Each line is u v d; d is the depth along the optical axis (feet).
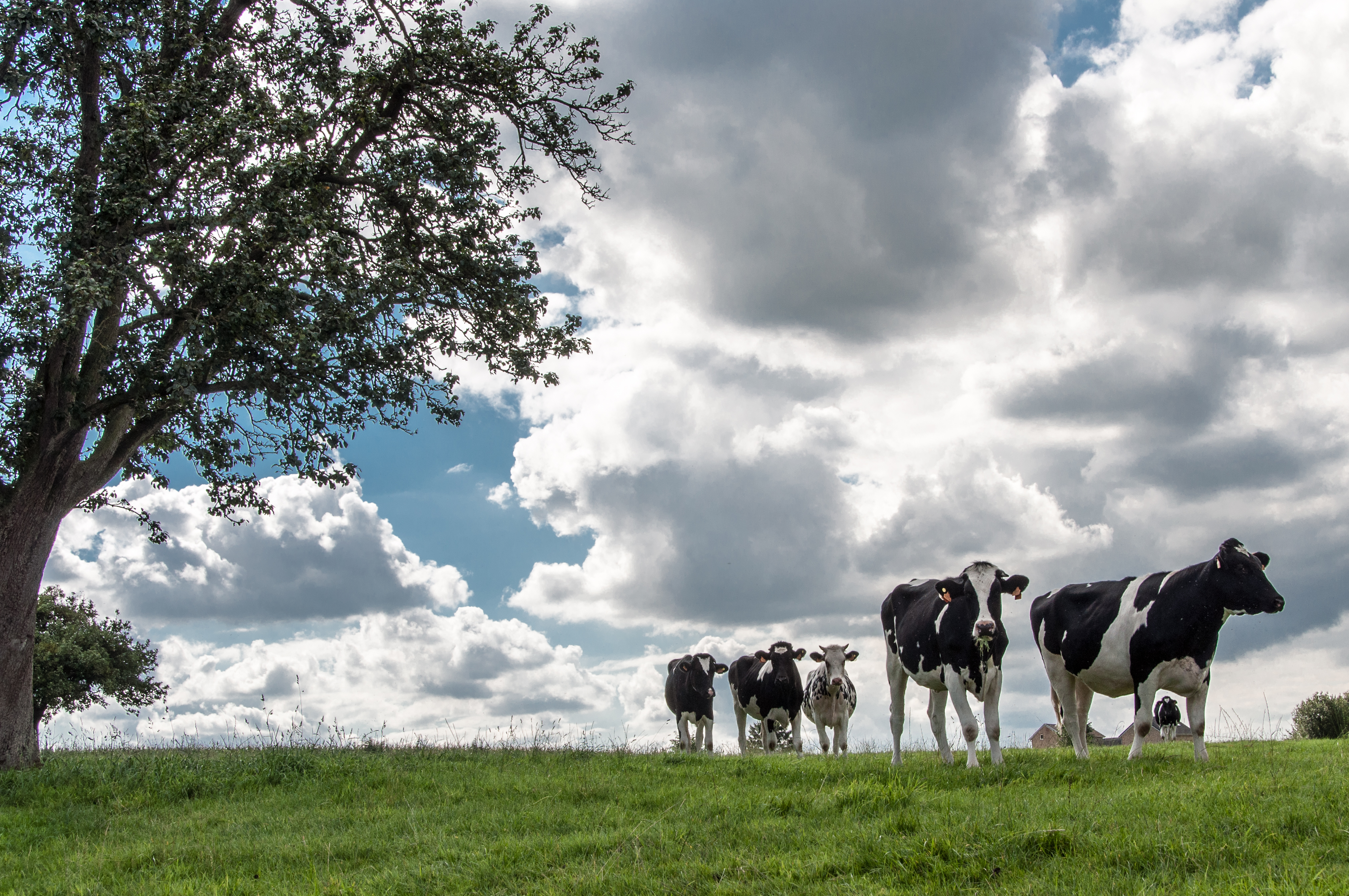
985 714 39.88
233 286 45.96
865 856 24.22
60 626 101.45
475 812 34.09
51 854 31.48
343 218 53.98
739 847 26.71
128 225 47.42
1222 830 24.16
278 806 37.42
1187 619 40.27
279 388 50.83
